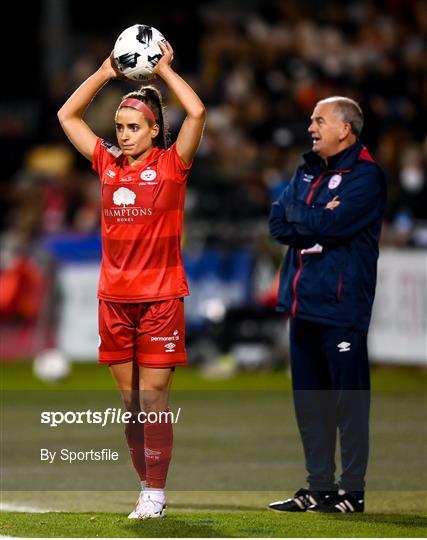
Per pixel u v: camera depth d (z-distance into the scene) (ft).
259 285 174.70
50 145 223.51
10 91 262.47
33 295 181.98
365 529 67.67
